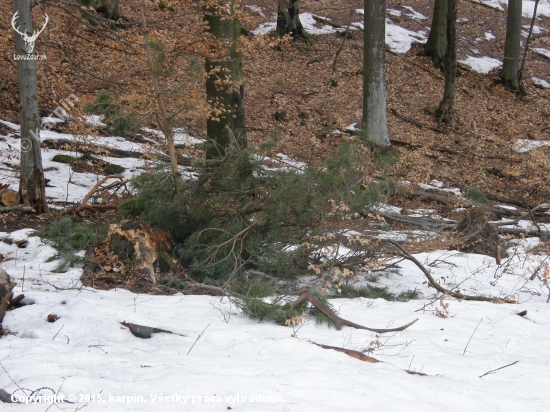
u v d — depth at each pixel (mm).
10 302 5422
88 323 5016
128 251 7203
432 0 32406
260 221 7559
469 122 22500
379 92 18031
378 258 8172
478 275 9336
